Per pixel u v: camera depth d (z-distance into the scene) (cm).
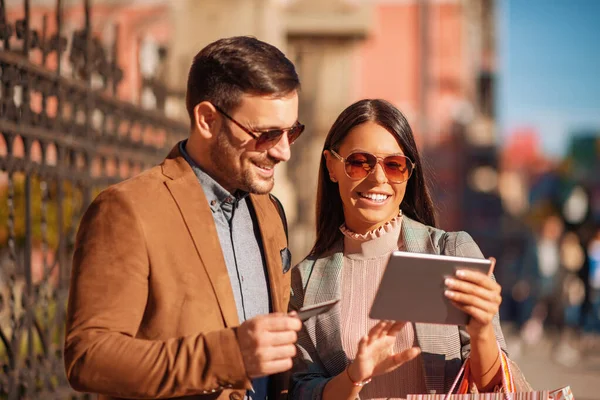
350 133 337
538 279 1395
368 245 341
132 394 258
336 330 329
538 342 1395
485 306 274
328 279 341
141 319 273
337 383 299
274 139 282
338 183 351
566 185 2955
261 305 306
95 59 552
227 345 256
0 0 434
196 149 296
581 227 1300
